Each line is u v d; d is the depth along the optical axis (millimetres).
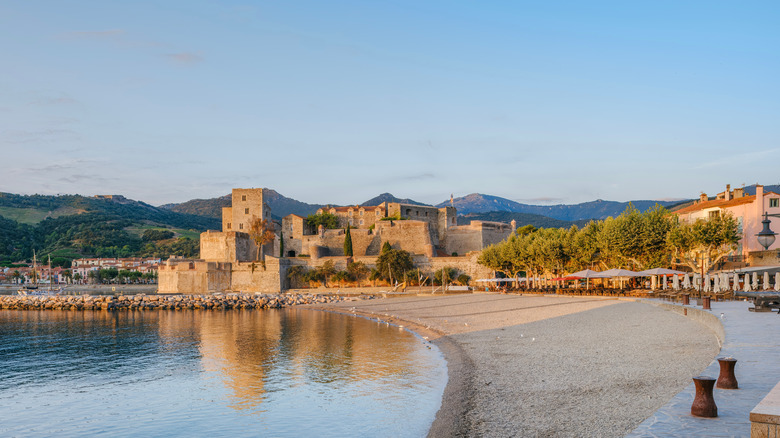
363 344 52688
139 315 105062
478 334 50719
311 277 150000
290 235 179250
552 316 58312
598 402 22297
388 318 78562
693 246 74500
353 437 24297
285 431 26172
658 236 79375
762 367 18562
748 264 74125
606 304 65000
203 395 34125
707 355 28406
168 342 59750
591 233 93312
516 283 123875
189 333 68875
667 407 14586
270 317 93250
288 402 31281
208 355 49531
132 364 45969
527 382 28047
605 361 30609
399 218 174000
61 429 28250
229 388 35625
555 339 41812
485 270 144500
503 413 22953
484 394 26906
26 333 71750
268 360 45719
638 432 12531
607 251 84812
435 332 57031
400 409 27844
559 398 23891
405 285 139250
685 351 30297
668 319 44438
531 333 46688
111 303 126500
